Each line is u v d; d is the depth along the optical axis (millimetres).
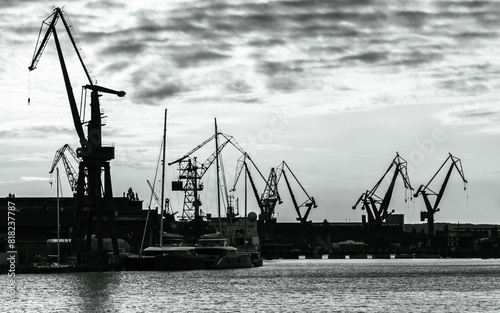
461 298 121438
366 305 111438
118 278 157750
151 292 128750
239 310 106062
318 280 162000
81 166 188500
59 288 135250
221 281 153125
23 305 112125
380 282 156875
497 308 108188
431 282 157125
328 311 104938
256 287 139875
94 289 133500
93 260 187250
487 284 151250
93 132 186750
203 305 111375
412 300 118312
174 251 183875
